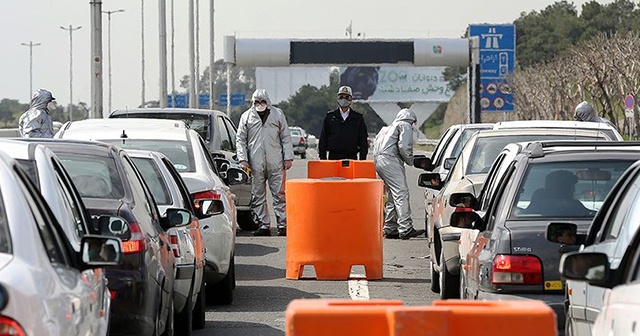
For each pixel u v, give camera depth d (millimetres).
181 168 30625
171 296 20688
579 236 17234
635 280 13539
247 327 25141
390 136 44281
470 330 10562
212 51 126750
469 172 30016
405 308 10594
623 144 22094
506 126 32094
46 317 11469
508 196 20844
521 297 19656
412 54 95125
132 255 18156
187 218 21531
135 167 22000
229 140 48500
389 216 45000
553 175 20938
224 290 28375
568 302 17141
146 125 32531
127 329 18062
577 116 42562
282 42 96812
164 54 88812
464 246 23328
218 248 27562
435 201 30438
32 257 12203
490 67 124938
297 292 30516
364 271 34750
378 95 179375
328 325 10617
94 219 18844
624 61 119188
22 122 42844
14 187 12781
